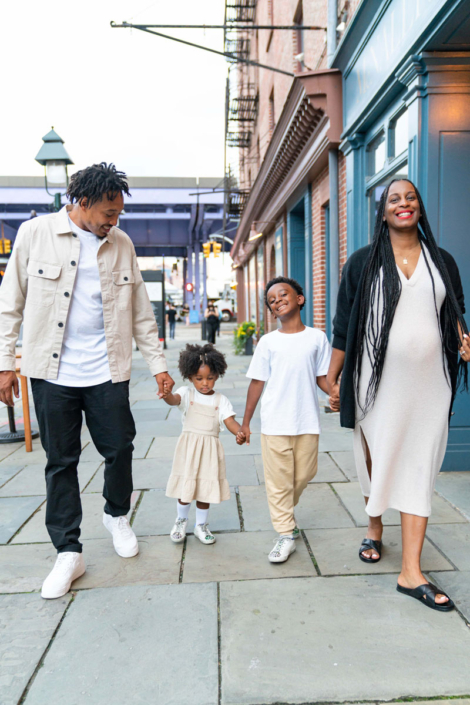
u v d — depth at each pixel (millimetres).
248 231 16812
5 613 2221
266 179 9938
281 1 9859
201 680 1791
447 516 3061
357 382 2340
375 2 4398
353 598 2270
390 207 2223
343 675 1797
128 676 1820
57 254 2354
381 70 4441
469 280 3621
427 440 2229
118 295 2480
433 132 3557
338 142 6051
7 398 2340
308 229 8344
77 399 2455
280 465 2609
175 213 38531
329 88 5914
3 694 1741
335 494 3518
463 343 2166
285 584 2404
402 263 2250
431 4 3305
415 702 1683
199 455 2752
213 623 2115
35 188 34844
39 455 4730
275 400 2623
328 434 5074
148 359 2711
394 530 2938
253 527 3066
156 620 2145
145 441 5102
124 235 2580
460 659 1864
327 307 7418
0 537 2992
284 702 1690
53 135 8297
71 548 2438
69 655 1938
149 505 3441
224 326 42312
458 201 3586
